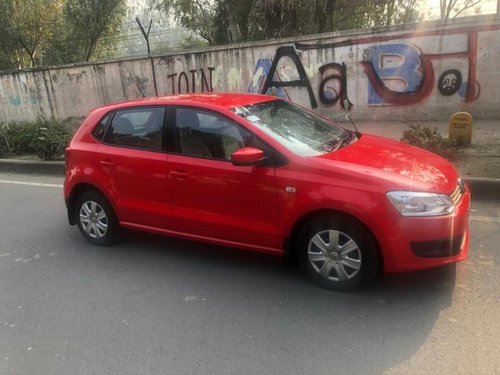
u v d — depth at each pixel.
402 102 11.66
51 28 23.67
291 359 3.16
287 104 5.09
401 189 3.59
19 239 5.83
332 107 12.49
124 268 4.77
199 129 4.49
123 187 4.94
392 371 2.97
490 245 4.66
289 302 3.87
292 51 12.60
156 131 4.75
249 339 3.42
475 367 2.95
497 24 10.39
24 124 12.27
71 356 3.37
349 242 3.82
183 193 4.53
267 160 4.07
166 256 4.98
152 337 3.54
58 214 6.73
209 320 3.71
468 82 10.93
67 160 5.40
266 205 4.08
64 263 5.01
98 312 3.96
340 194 3.71
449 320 3.46
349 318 3.58
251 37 18.19
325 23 16.67
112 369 3.20
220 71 13.91
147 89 15.45
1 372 3.25
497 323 3.39
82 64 16.39
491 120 10.78
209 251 5.01
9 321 3.91
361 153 4.18
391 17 17.02
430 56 11.12
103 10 23.20
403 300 3.76
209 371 3.10
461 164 7.09
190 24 21.08
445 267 4.23
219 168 4.27
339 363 3.08
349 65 12.01
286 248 4.09
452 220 3.62
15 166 10.20
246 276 4.39
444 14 16.36
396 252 3.62
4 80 18.06
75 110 17.12
